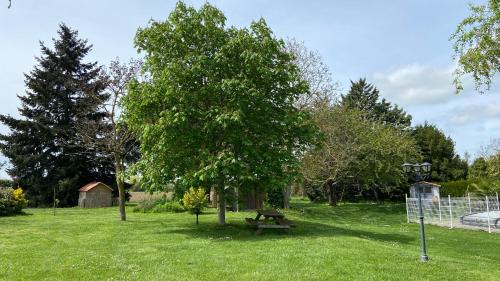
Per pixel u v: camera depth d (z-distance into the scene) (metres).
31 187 40.84
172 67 15.87
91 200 38.59
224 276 9.12
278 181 15.69
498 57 16.33
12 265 10.18
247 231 16.39
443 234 20.42
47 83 42.12
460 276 9.45
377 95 66.81
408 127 53.91
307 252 11.37
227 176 15.98
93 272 9.51
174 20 17.28
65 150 41.34
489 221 22.34
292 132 17.31
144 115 16.73
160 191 16.52
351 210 36.28
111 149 22.34
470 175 49.47
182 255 11.34
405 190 47.69
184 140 15.92
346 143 33.38
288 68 17.53
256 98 15.58
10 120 40.31
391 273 9.39
